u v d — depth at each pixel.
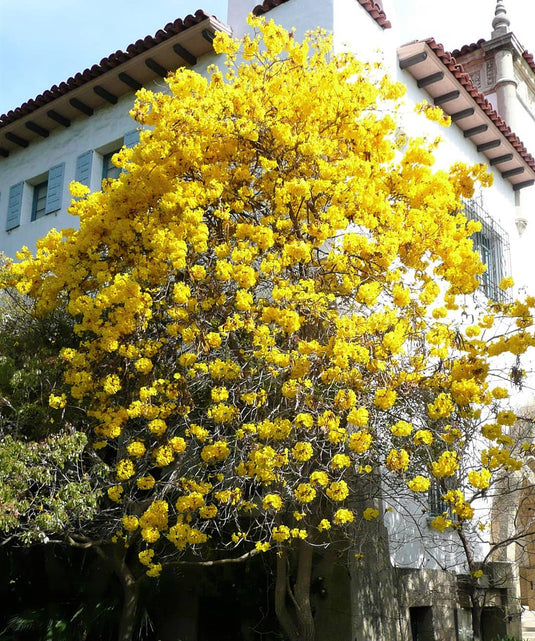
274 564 9.07
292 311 6.57
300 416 6.34
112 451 9.31
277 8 11.27
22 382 7.91
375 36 11.38
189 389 7.62
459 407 7.32
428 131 11.98
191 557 9.55
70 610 9.11
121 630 8.47
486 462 6.93
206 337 6.78
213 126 7.09
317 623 8.64
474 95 12.23
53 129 13.85
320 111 7.45
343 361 6.44
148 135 7.25
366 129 7.63
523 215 14.88
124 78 12.19
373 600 8.55
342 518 6.54
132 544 9.16
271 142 7.46
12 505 6.76
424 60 11.49
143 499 8.60
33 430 8.11
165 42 11.38
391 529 9.09
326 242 8.70
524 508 10.34
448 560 10.04
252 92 7.43
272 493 7.03
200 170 7.45
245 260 6.89
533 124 17.23
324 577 8.71
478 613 7.44
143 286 7.40
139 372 7.55
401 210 7.34
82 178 12.96
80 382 7.34
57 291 8.03
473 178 7.99
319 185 7.06
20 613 8.93
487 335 11.74
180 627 9.56
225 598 9.45
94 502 7.14
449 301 7.50
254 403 6.74
